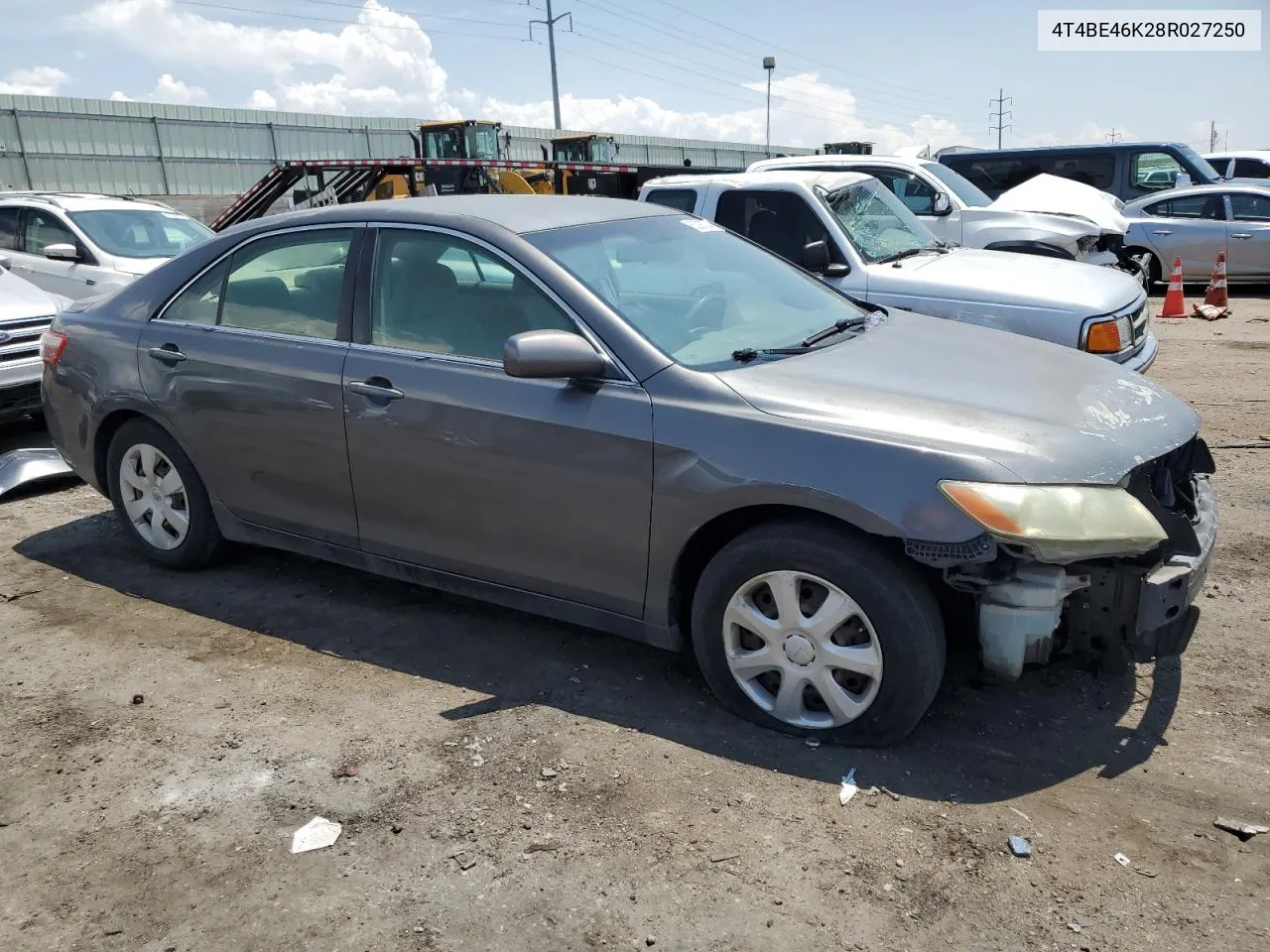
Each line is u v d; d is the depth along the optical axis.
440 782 3.12
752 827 2.87
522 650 4.01
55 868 2.80
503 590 3.80
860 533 3.08
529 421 3.51
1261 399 7.93
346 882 2.71
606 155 25.61
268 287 4.29
